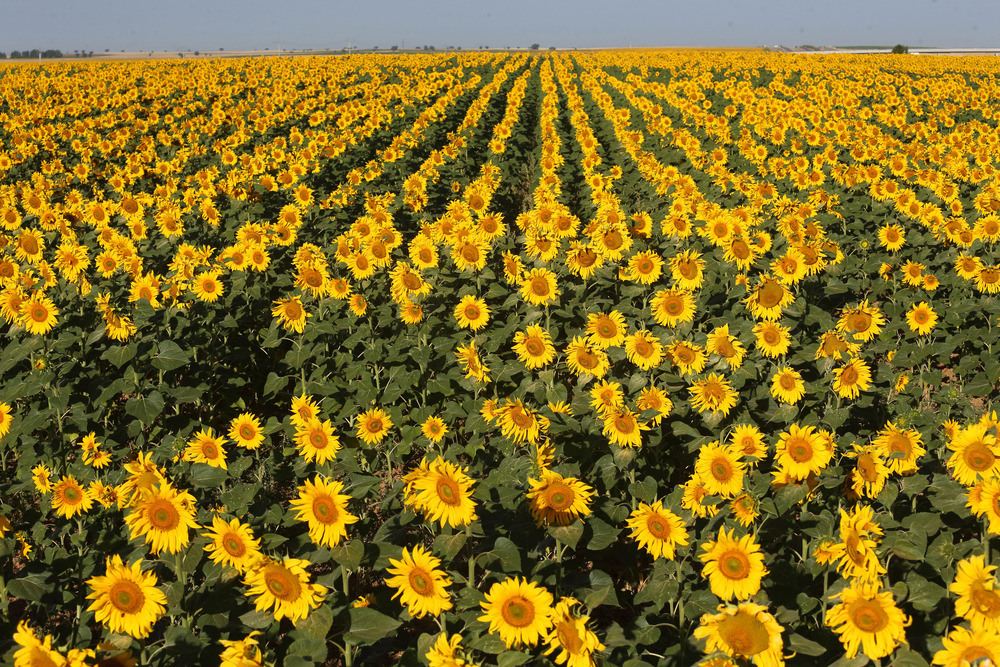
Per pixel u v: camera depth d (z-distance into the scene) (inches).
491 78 2229.3
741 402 269.1
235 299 399.5
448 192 737.6
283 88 1670.8
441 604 149.2
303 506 156.9
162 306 337.7
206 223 577.6
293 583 146.3
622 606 232.1
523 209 802.2
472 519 157.6
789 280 354.0
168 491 157.2
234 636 166.9
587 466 233.3
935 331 374.3
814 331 355.6
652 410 230.8
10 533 208.4
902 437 193.0
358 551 156.3
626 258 378.0
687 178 627.5
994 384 352.2
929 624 173.2
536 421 204.4
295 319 319.0
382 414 275.9
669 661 153.9
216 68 2272.4
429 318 338.0
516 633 139.5
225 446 270.8
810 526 196.1
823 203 570.9
